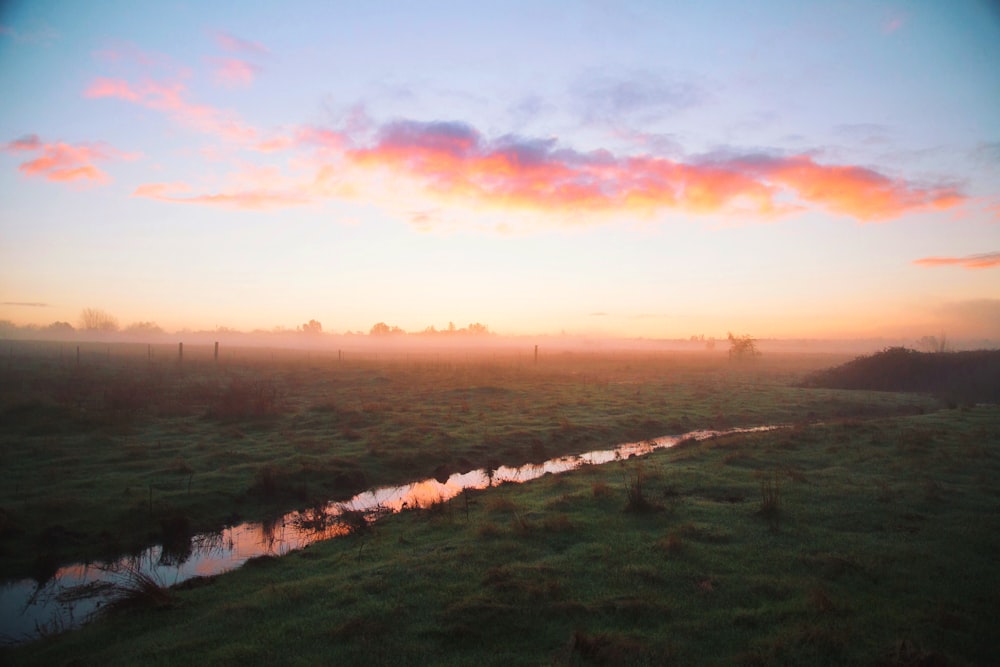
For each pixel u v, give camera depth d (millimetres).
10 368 36469
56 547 9617
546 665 5324
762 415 26859
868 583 7047
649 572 7387
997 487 11250
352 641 5902
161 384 30359
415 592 7055
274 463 14742
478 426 21406
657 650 5496
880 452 14766
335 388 33469
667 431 23078
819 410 28375
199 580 8344
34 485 12344
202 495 12219
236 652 5734
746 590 6906
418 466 16062
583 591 6934
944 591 6805
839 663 5254
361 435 18969
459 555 8273
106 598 7895
